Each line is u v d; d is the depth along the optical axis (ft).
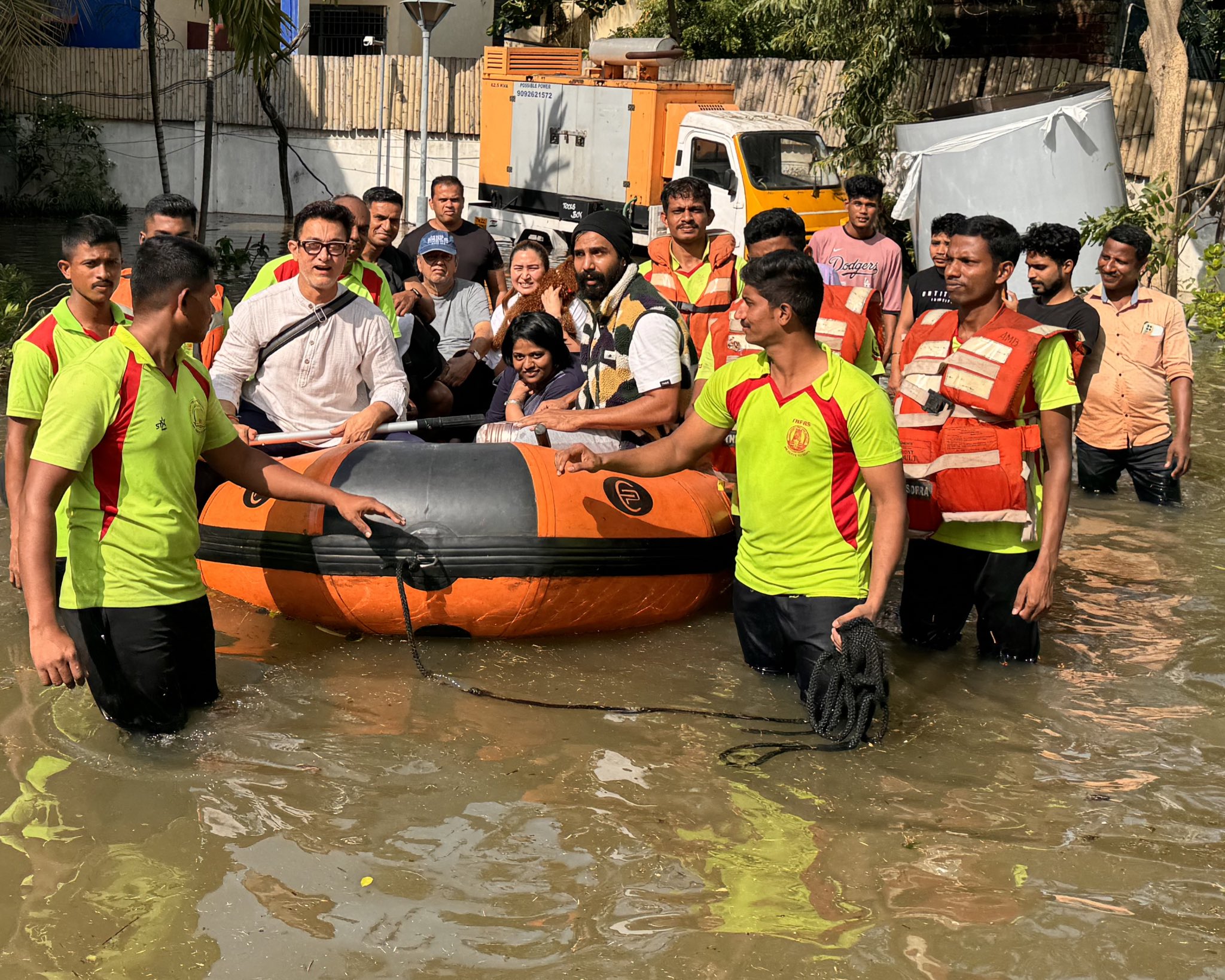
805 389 13.76
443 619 16.35
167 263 12.63
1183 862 11.33
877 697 13.53
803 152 47.80
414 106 74.02
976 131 40.73
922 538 15.87
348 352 18.07
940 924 10.26
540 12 75.15
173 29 83.76
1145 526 22.16
